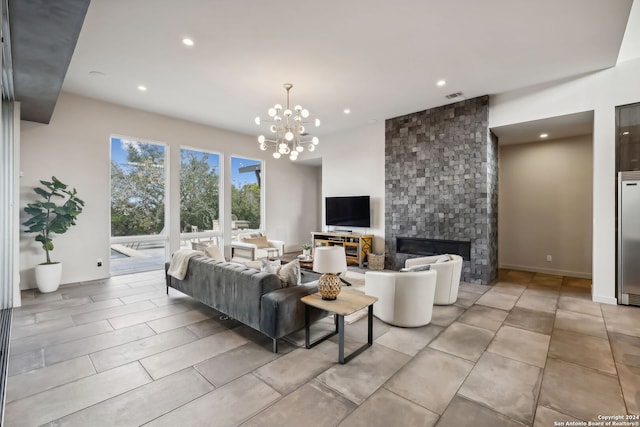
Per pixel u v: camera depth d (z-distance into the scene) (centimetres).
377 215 627
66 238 466
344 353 251
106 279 498
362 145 650
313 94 464
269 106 516
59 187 431
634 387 204
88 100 483
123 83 422
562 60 361
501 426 168
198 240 632
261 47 327
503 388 204
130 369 226
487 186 480
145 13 267
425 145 545
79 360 239
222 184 669
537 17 276
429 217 541
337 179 700
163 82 418
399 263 584
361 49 332
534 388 204
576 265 533
